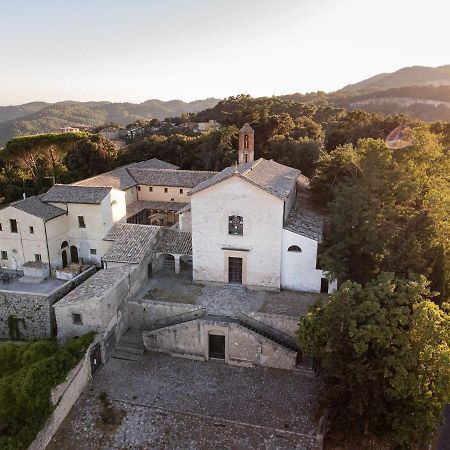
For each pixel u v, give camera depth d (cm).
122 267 3656
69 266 4291
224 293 3656
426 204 4025
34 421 2481
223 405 2759
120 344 3341
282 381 2958
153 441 2562
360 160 4184
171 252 3994
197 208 3641
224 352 3162
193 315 3338
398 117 7912
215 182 3519
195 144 8475
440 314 2419
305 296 3594
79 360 2870
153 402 2800
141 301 3450
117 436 2605
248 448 2495
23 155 7412
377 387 2378
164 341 3247
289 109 12519
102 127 18250
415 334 2345
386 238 3500
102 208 4244
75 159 7244
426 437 2369
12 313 3572
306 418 2644
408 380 2248
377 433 2450
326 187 4628
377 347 2391
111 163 7675
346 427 2464
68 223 4409
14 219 4166
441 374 2244
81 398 2866
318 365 3038
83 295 3178
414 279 2734
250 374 3039
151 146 8406
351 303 2472
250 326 3200
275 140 7612
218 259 3744
